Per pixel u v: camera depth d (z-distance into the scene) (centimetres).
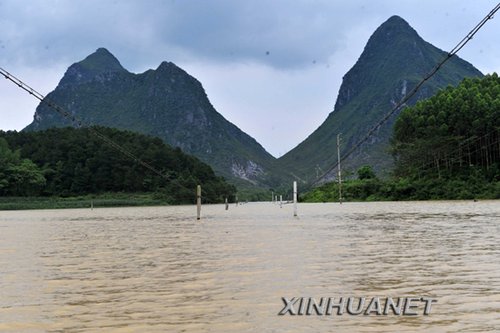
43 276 1219
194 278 1148
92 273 1256
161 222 3916
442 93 12119
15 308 879
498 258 1378
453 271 1176
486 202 7750
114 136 15738
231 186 16875
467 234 2145
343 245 1800
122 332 722
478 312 794
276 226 3022
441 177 10800
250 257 1495
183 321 773
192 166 16200
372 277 1117
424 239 1969
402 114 12212
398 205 7100
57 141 15288
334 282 1063
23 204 11956
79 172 14288
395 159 12288
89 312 843
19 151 14512
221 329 727
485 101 10906
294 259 1431
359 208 6253
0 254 1714
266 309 839
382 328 720
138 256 1599
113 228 3216
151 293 988
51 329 745
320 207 7300
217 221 3866
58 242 2194
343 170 14225
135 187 14412
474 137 10725
